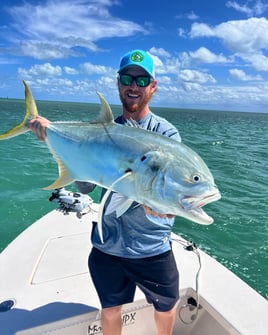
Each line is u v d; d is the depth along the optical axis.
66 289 2.75
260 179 11.57
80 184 2.38
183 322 2.85
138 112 2.26
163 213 1.81
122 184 1.85
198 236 6.25
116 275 2.32
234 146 22.14
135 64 2.16
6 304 2.54
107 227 2.25
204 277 2.96
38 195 8.03
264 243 6.06
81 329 2.52
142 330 2.74
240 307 2.59
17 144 15.62
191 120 66.69
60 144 2.13
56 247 3.39
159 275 2.25
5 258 3.16
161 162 1.76
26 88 2.27
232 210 7.80
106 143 1.93
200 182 1.73
